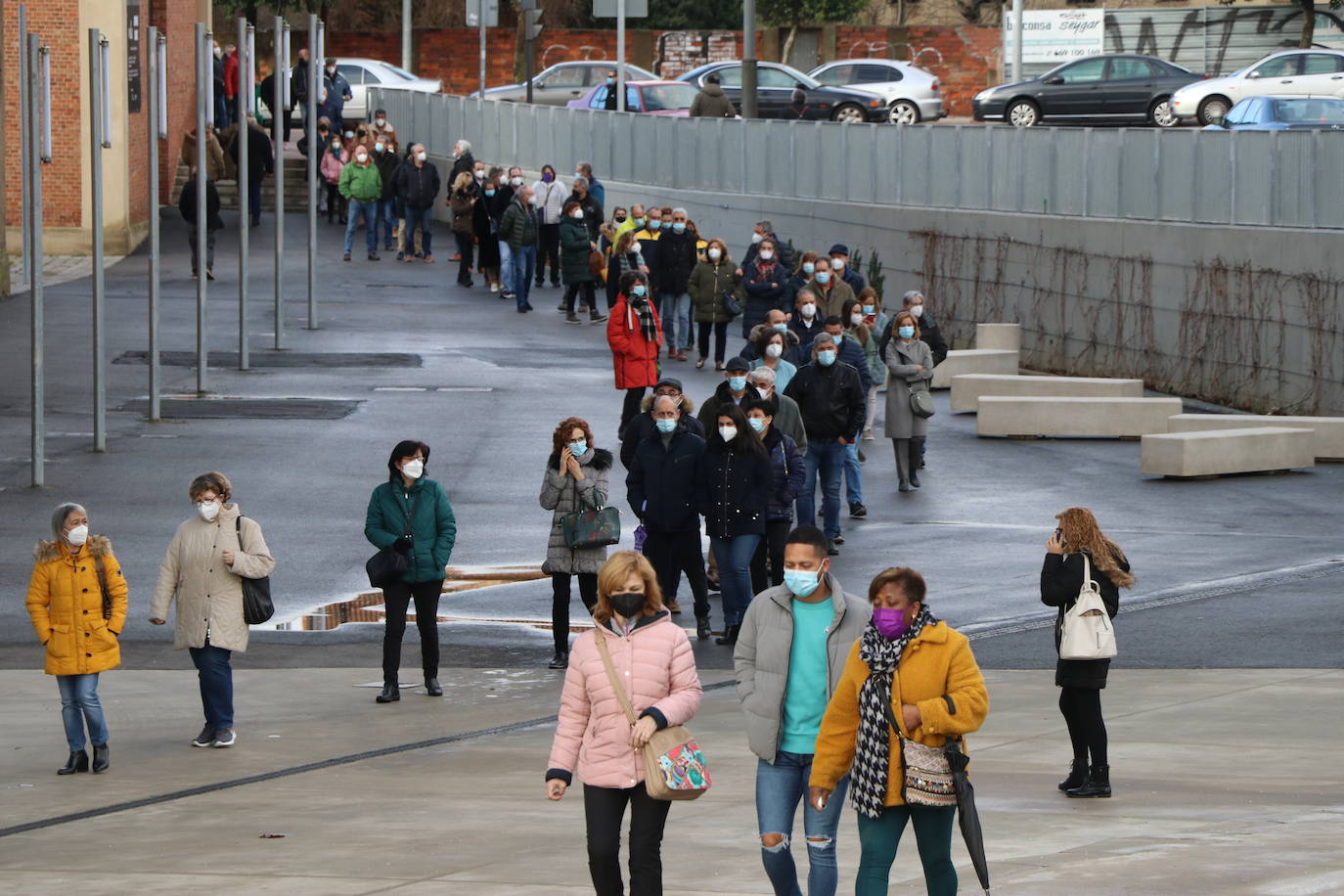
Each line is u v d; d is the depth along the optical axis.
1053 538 27.19
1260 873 20.42
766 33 180.38
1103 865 21.28
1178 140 79.81
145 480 55.03
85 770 30.86
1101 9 155.00
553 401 69.12
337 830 25.92
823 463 48.94
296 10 177.38
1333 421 64.25
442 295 94.94
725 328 77.75
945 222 90.81
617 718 19.38
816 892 19.94
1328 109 101.69
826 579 20.48
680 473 39.09
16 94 99.19
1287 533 52.50
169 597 32.53
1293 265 73.88
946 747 18.55
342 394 69.38
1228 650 39.09
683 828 25.58
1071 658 26.62
